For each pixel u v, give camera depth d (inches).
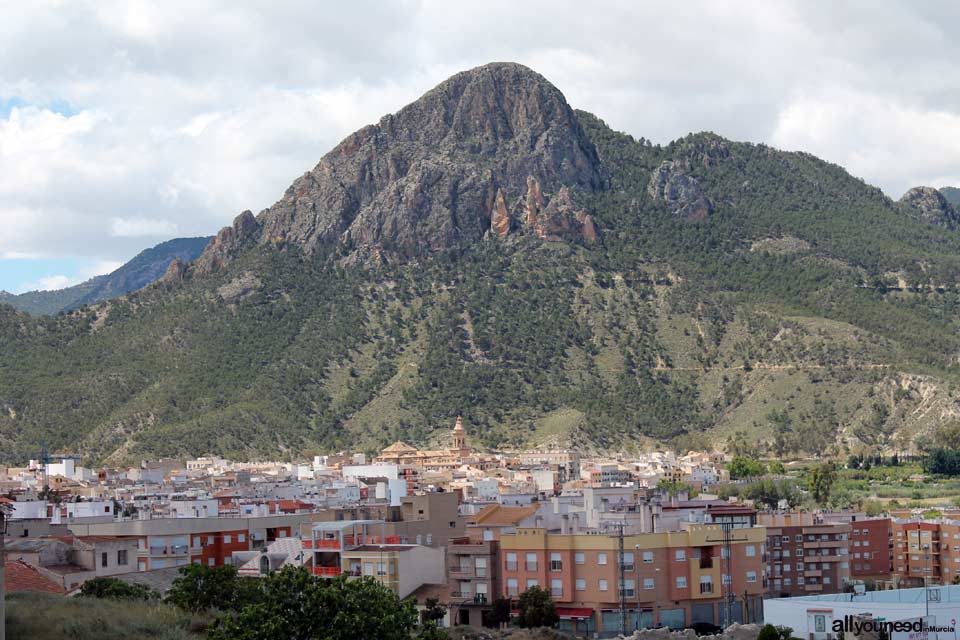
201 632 6860.2
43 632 6195.9
